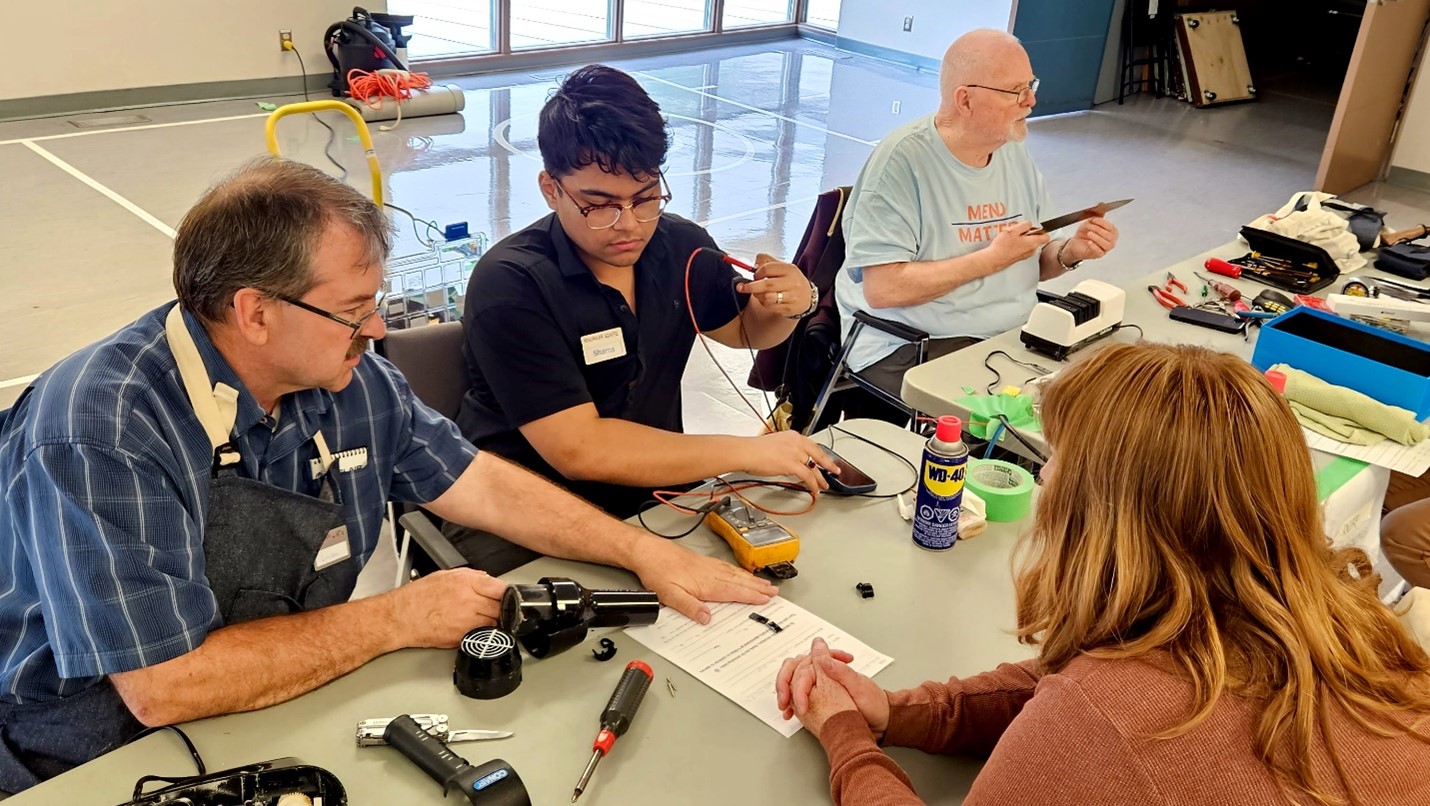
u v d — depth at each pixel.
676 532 1.67
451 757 1.14
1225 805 0.83
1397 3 5.77
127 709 1.39
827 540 1.65
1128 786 0.85
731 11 10.34
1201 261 2.96
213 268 1.24
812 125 7.34
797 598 1.50
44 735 1.36
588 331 1.93
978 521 1.67
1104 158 6.82
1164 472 0.91
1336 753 0.85
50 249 4.45
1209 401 0.91
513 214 5.28
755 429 3.57
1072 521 0.97
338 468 1.49
